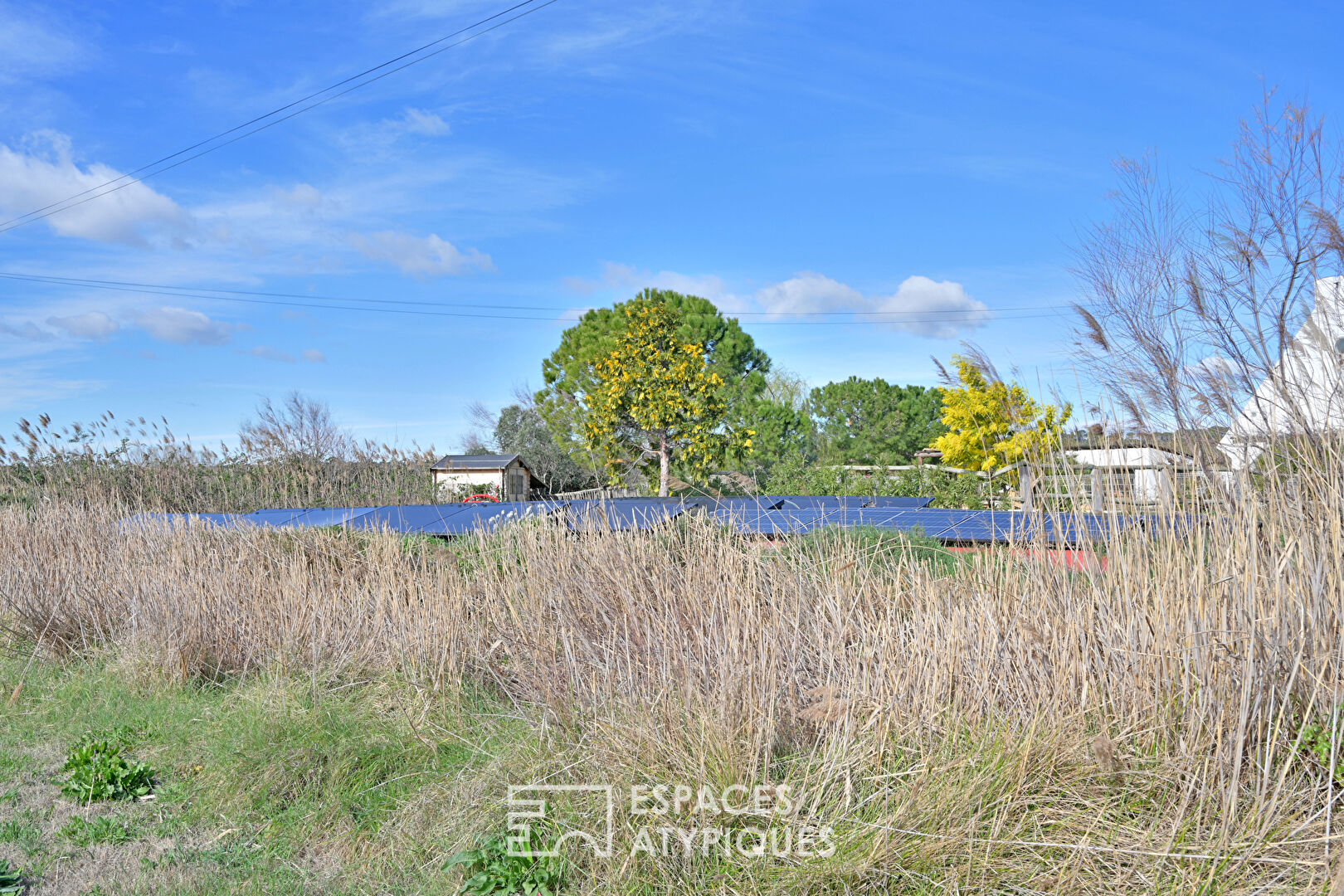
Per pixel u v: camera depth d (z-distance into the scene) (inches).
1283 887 111.3
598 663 186.9
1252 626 131.9
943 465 840.9
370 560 292.2
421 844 151.4
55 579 306.3
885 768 138.6
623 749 146.6
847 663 166.7
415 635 225.6
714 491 408.5
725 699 147.9
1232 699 132.0
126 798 179.9
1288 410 152.3
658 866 127.2
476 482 970.1
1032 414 176.4
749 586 192.2
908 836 121.3
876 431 1774.1
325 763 178.7
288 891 140.6
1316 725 129.7
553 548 252.8
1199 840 119.6
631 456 885.2
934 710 147.6
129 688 245.9
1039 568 169.6
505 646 211.9
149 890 141.6
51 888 143.7
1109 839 121.3
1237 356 161.9
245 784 175.9
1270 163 169.5
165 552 316.5
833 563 205.3
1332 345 155.1
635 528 256.5
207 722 215.2
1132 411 165.6
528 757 161.6
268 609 258.5
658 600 203.5
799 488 818.2
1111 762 126.1
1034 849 119.8
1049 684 151.1
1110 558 159.0
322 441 657.6
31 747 213.3
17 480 547.2
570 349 1198.9
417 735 186.9
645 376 887.7
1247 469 152.7
